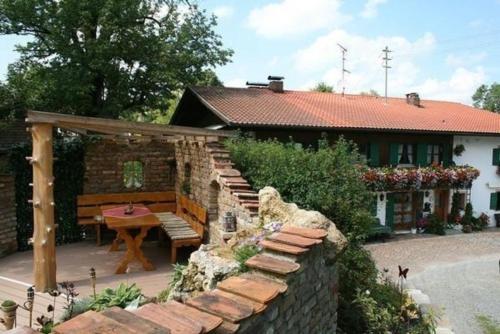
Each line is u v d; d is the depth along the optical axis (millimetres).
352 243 6910
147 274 7801
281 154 7727
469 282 12047
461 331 8719
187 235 8742
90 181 10992
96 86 15586
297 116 14844
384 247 15727
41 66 14961
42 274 6488
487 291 11312
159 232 10305
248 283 3338
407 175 16750
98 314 2342
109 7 13609
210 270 4336
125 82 15039
